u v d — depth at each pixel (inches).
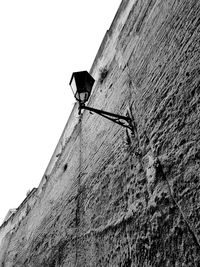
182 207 65.5
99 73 170.2
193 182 63.4
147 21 112.2
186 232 62.3
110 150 126.6
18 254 327.0
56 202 220.7
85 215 141.6
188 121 70.2
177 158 71.9
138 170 93.6
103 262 104.9
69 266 147.9
